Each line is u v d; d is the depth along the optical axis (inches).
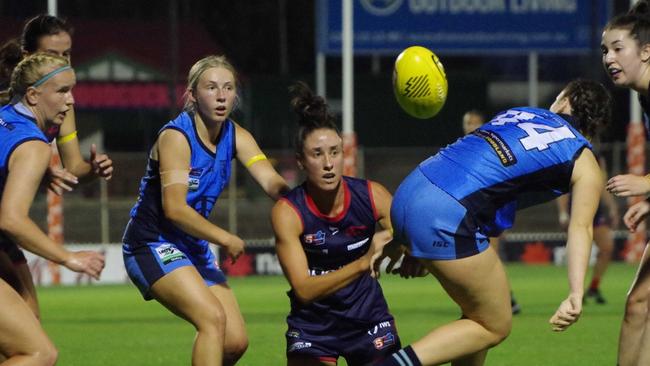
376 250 871.7
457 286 833.5
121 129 4886.8
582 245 815.1
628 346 978.1
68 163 1037.2
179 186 922.7
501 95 5492.1
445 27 3543.3
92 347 1539.1
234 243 911.0
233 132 978.1
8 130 834.8
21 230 804.6
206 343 900.6
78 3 5905.5
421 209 824.3
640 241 3284.9
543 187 831.7
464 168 823.7
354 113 4355.3
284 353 1424.7
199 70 929.5
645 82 936.9
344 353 930.7
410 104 971.9
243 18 5974.4
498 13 3577.8
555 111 891.4
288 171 3289.9
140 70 4685.0
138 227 954.1
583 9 3602.4
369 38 3501.5
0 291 802.2
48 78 855.7
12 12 5226.4
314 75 4576.8
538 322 1766.7
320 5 3464.6
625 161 3521.2
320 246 907.4
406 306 2103.8
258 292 2513.5
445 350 840.3
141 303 2305.6
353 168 3100.4
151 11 5949.8
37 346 802.2
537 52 3604.8
